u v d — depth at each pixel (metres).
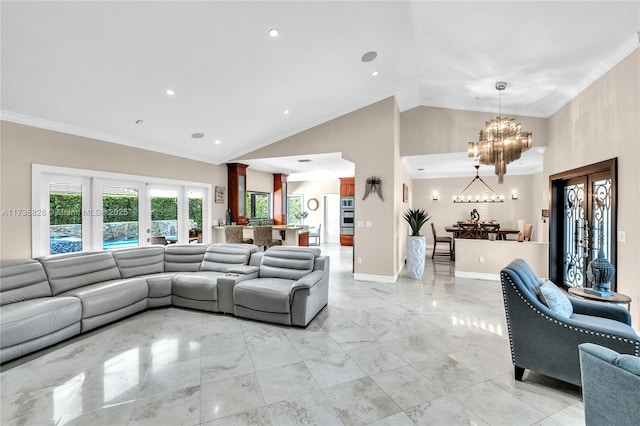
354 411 1.80
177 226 5.51
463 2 2.69
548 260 4.73
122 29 2.47
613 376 1.17
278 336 2.87
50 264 3.09
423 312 3.54
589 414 1.28
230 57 3.12
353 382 2.10
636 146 2.80
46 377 2.15
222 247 4.20
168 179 5.22
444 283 4.90
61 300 2.74
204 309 3.55
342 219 9.80
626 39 2.80
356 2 2.70
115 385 2.05
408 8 2.87
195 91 3.62
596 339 1.82
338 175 9.20
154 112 3.92
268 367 2.29
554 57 3.32
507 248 5.02
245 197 6.85
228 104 4.10
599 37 2.84
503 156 3.79
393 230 4.91
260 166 7.21
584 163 3.73
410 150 5.42
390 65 3.96
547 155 4.84
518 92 4.32
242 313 3.32
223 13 2.54
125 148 4.52
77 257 3.36
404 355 2.49
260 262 3.95
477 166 6.84
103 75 2.98
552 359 1.96
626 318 2.22
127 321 3.25
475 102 4.86
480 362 2.37
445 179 8.95
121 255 3.81
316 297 3.35
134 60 2.87
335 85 4.20
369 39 3.30
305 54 3.34
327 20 2.88
